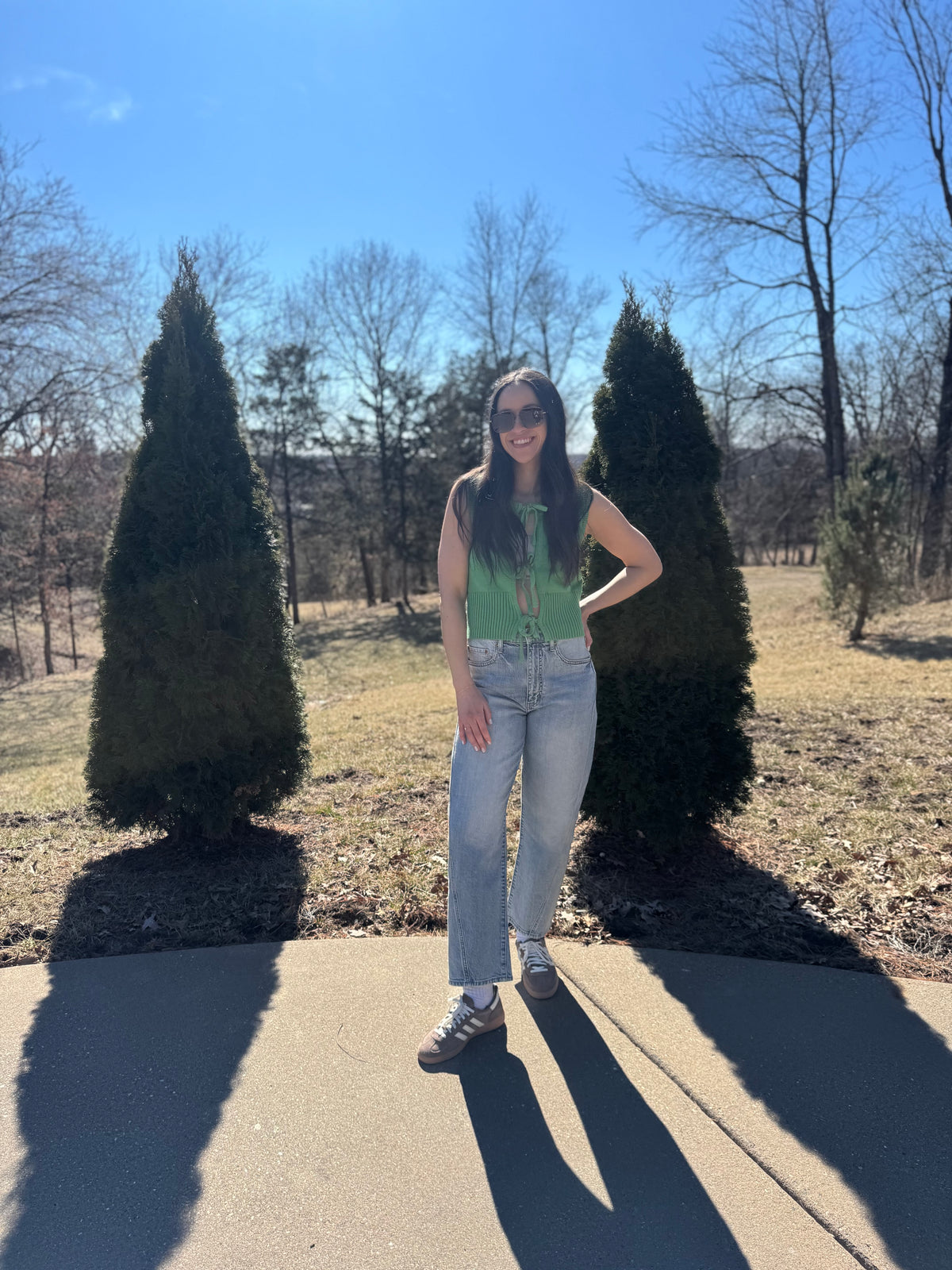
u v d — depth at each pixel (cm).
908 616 1375
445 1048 217
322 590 4038
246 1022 239
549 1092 204
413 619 2500
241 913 319
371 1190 174
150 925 310
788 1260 154
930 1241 157
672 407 340
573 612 219
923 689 716
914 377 2125
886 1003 240
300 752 396
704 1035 227
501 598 214
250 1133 192
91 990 261
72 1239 163
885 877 328
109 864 376
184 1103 204
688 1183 173
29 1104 205
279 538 391
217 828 376
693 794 338
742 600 345
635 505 333
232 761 370
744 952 276
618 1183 174
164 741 358
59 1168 182
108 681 364
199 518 353
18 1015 246
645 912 307
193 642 352
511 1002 247
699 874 340
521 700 216
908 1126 189
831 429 1792
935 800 413
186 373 355
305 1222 166
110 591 360
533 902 244
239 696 365
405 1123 194
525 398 210
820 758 502
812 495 2117
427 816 427
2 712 1475
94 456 2156
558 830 232
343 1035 231
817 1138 185
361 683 1412
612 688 338
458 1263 155
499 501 212
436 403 2925
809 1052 218
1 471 1914
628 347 343
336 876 350
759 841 374
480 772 213
